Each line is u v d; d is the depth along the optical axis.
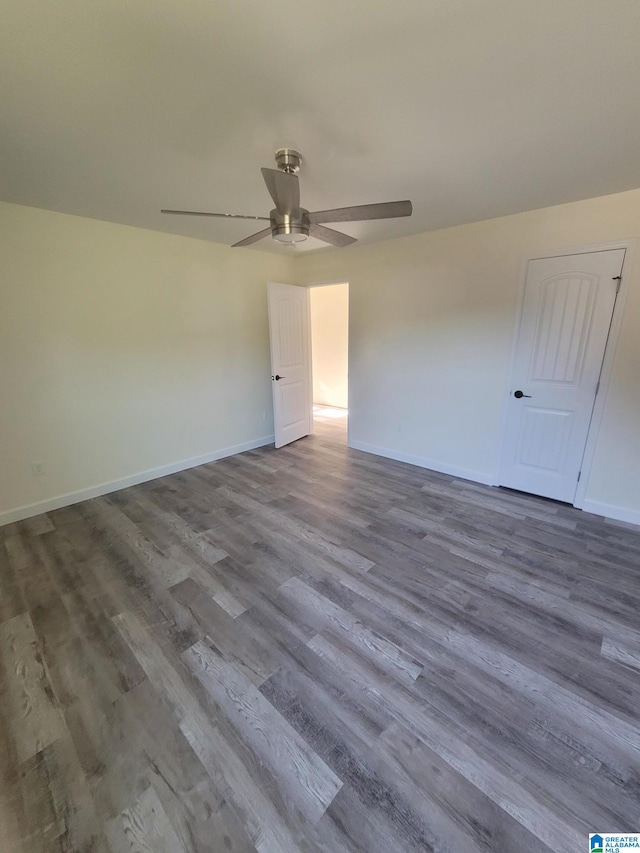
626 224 2.51
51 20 1.08
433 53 1.23
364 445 4.57
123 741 1.35
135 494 3.41
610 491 2.89
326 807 1.16
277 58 1.25
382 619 1.91
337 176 2.22
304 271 4.70
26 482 2.97
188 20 1.09
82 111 1.55
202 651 1.73
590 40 1.17
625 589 2.12
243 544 2.59
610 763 1.27
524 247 2.95
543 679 1.58
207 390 4.10
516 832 1.10
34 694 1.53
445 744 1.33
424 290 3.60
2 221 2.62
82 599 2.07
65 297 2.97
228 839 1.09
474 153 1.94
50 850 1.07
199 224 3.17
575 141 1.82
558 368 2.98
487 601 2.03
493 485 3.52
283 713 1.44
